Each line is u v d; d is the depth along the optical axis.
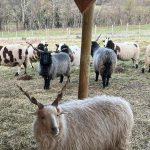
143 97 11.02
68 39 35.00
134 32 42.19
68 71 13.54
